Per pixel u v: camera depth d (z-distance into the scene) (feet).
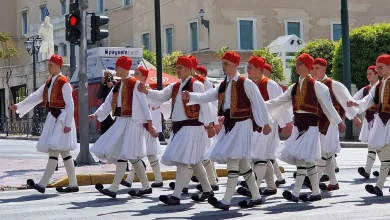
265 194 39.27
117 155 38.09
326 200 36.40
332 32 154.81
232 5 147.02
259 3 149.18
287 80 129.80
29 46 151.64
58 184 44.42
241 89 32.89
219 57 135.54
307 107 34.78
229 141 32.71
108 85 51.70
